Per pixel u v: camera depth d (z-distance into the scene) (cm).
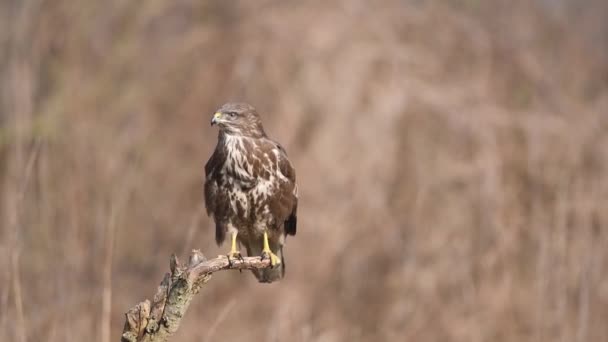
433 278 1631
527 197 1700
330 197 1711
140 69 1961
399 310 1609
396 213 1716
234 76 1859
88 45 1967
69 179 1522
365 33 1872
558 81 1972
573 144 1748
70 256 1330
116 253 1416
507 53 1970
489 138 1767
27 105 1608
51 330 1195
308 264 1656
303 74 1814
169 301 697
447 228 1680
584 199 1572
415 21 1956
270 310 1597
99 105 1902
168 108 1908
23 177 1095
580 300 1388
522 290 1580
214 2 2003
